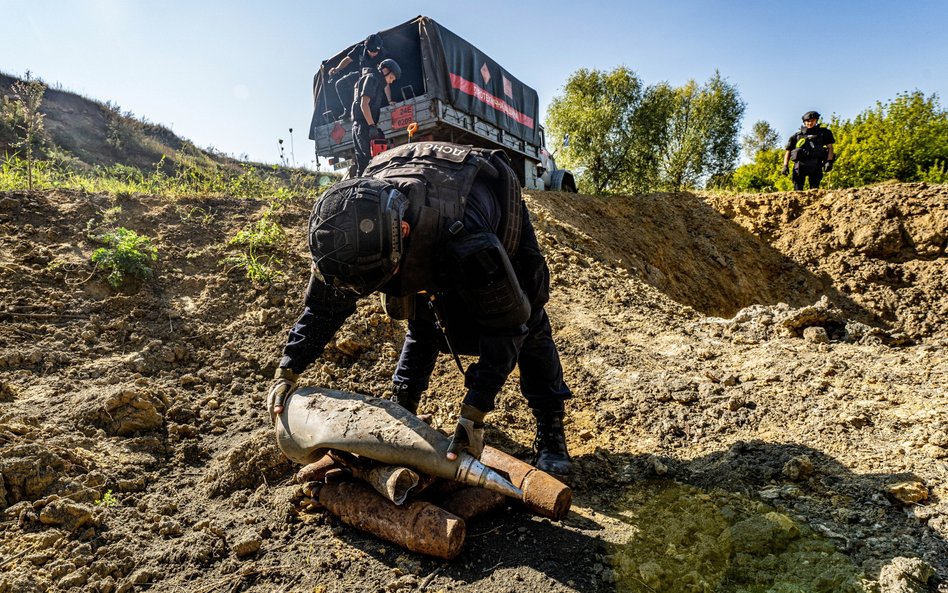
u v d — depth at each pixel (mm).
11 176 6684
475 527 2697
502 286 2211
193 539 2578
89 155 22688
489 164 2570
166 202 6180
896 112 17172
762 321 5621
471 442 2322
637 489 3172
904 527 2562
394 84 10141
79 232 5207
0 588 2098
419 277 2299
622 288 7465
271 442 3162
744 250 13773
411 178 2287
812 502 2854
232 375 4074
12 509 2496
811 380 4207
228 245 5602
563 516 2699
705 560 2471
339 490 2670
